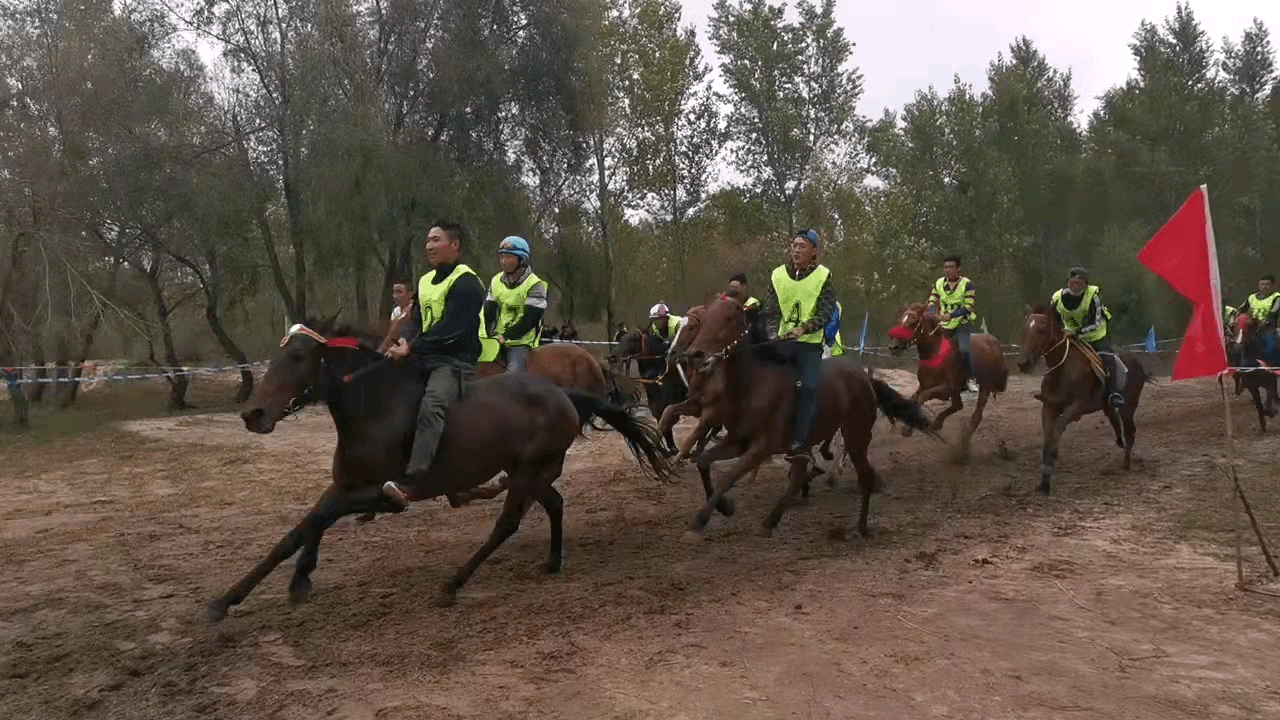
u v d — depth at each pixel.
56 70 18.97
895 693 4.79
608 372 11.55
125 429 16.94
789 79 37.34
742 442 7.70
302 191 21.64
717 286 32.38
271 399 5.52
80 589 6.86
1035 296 42.16
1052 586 6.54
